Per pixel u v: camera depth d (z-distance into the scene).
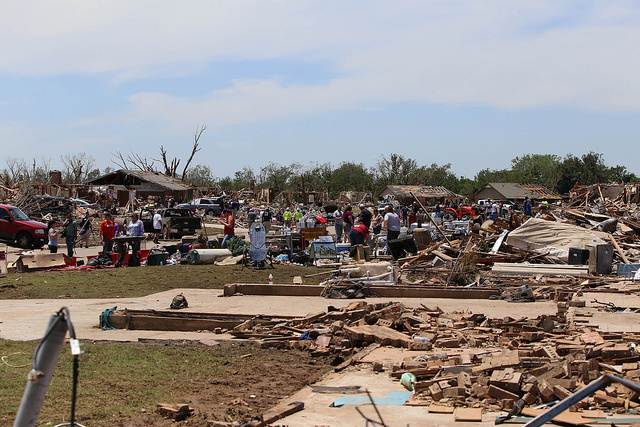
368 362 7.83
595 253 17.75
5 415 5.25
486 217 45.06
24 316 11.36
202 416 5.58
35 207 41.81
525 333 8.85
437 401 6.10
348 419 5.59
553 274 17.56
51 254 19.84
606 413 5.57
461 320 10.33
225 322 10.39
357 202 88.88
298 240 23.52
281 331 9.73
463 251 16.94
